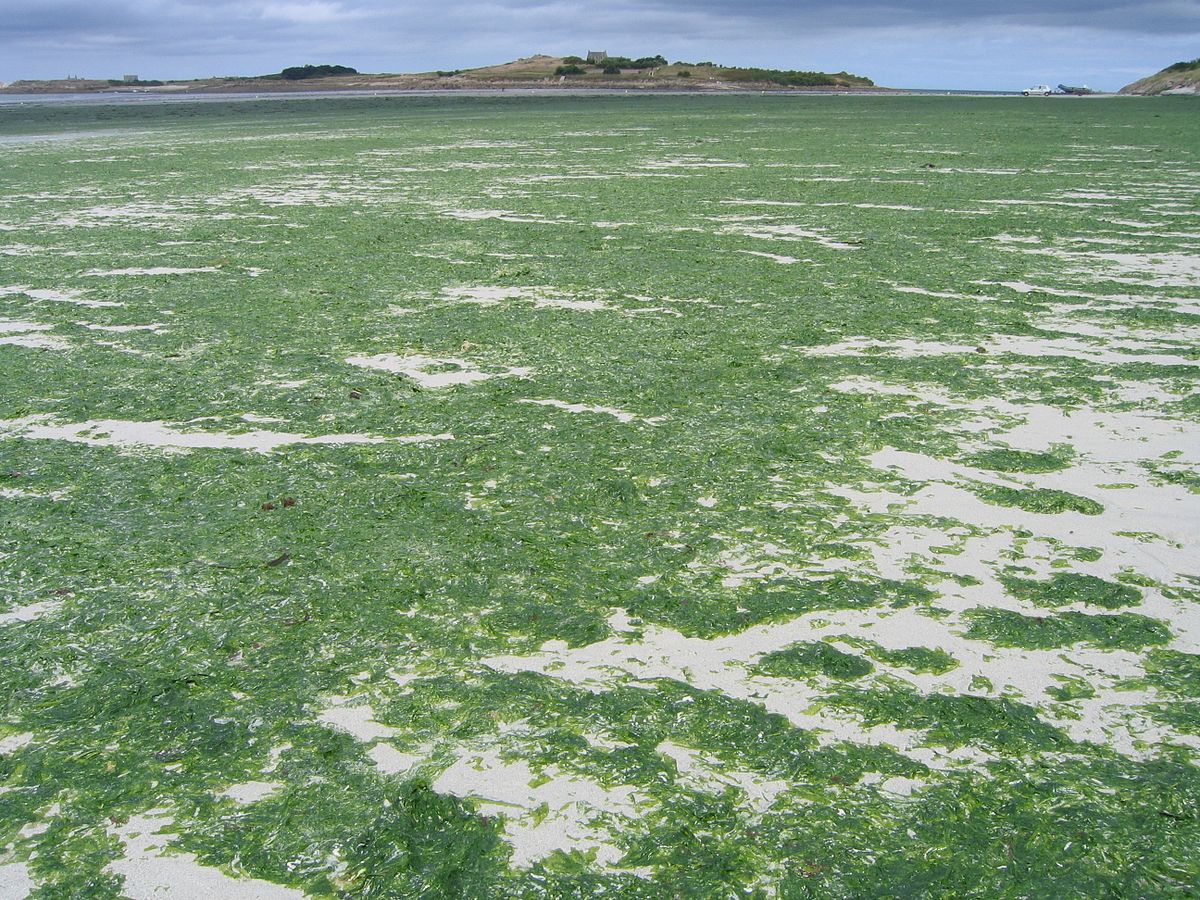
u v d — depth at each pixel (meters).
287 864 3.33
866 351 9.27
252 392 8.35
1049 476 6.36
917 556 5.34
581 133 42.47
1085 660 4.40
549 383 8.38
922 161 27.67
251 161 31.36
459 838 3.42
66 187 24.77
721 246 14.84
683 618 4.75
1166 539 5.50
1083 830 3.41
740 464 6.58
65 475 6.58
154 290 12.52
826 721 4.01
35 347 9.92
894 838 3.40
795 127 44.84
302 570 5.26
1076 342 9.51
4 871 3.32
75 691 4.29
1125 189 20.81
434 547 5.49
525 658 4.47
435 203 20.36
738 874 3.26
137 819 3.55
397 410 7.80
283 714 4.11
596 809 3.55
